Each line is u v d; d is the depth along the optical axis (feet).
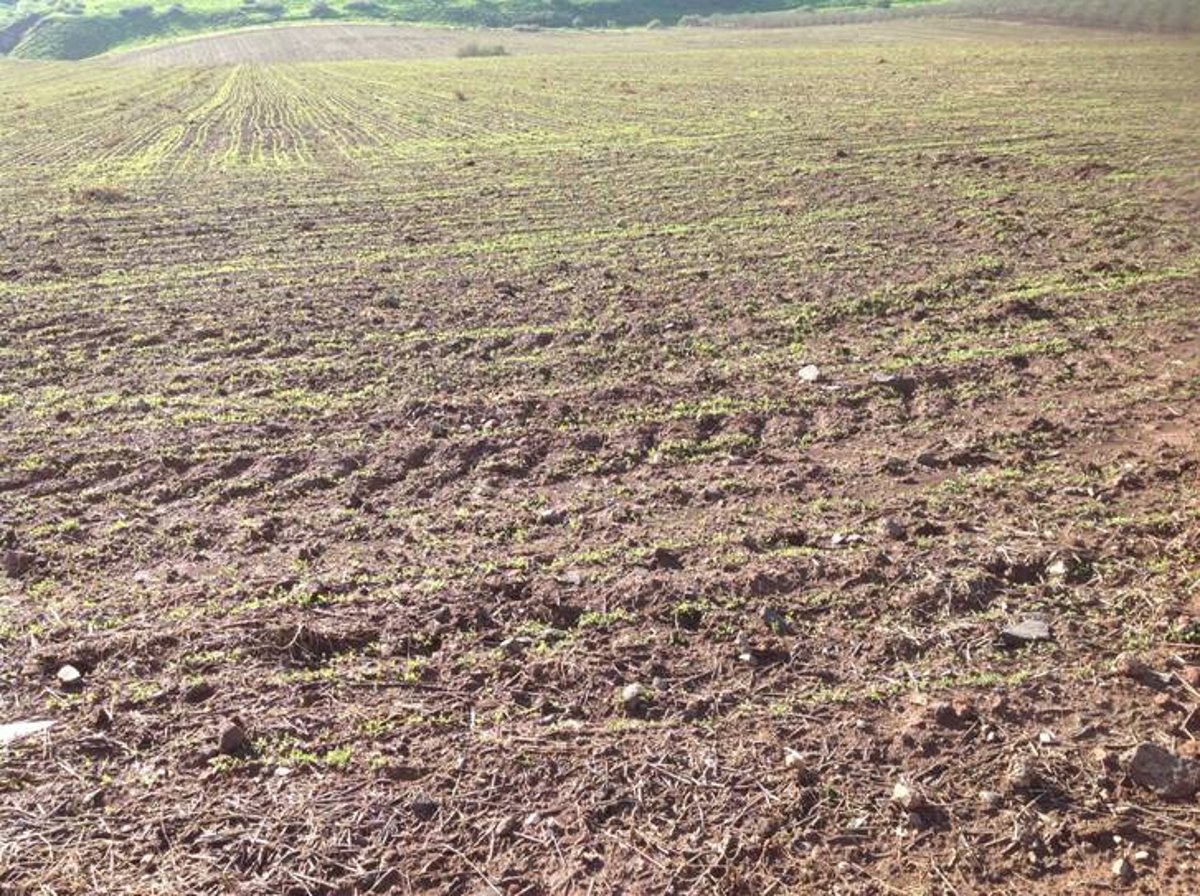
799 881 10.32
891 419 21.06
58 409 22.71
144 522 17.57
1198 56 104.12
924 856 10.54
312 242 38.88
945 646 13.69
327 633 14.15
